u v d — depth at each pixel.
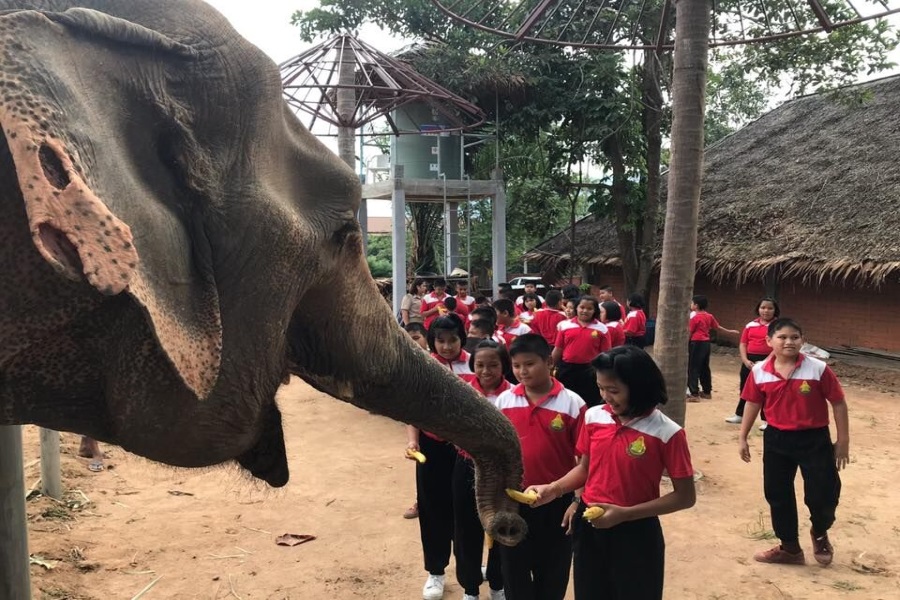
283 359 1.83
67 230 0.98
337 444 7.76
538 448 3.57
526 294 11.00
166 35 1.53
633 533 3.12
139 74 1.42
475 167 16.94
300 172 1.85
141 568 4.64
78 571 4.51
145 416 1.45
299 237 1.70
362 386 2.08
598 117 14.66
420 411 2.21
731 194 16.95
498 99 15.29
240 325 1.60
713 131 25.27
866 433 8.50
